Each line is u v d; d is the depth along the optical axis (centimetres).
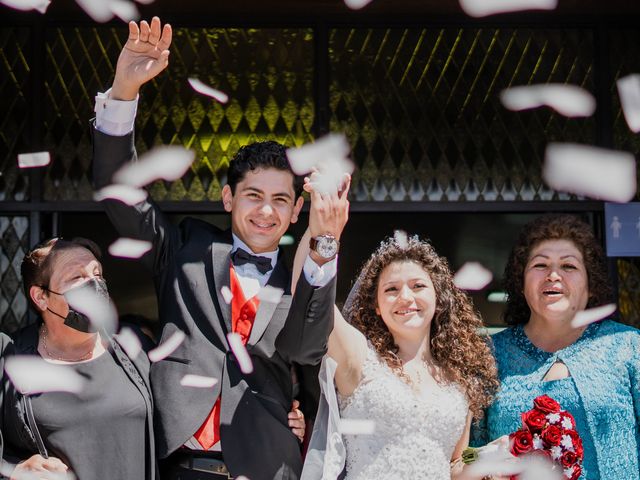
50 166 419
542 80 429
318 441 293
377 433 300
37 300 300
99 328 296
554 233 335
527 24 425
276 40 429
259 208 306
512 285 348
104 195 290
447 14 423
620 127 424
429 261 324
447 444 306
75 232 437
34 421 281
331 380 295
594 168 303
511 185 426
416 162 427
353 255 446
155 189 422
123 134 292
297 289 277
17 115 419
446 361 321
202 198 422
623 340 329
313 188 275
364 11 420
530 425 294
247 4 413
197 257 308
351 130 426
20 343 301
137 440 287
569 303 329
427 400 307
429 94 429
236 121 427
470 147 428
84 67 424
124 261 439
